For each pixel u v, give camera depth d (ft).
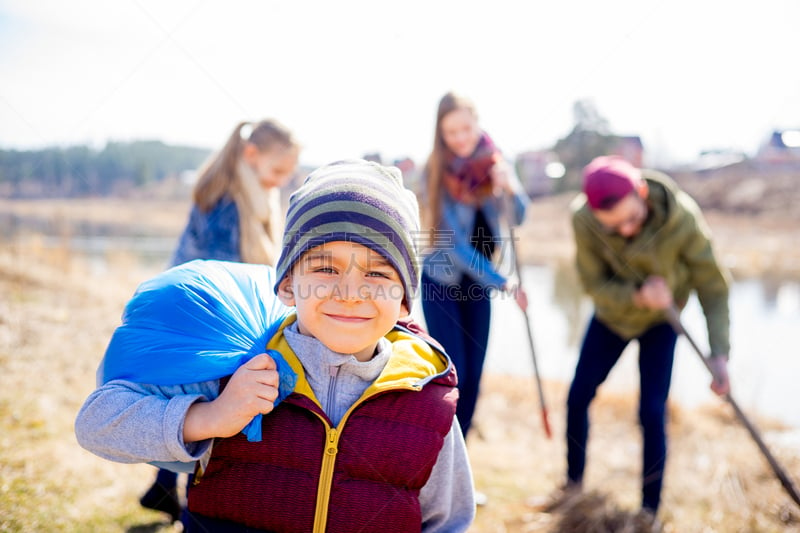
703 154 62.75
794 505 10.35
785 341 22.35
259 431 4.31
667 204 9.49
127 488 8.86
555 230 53.42
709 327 9.72
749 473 11.34
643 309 9.57
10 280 18.56
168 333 4.43
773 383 16.93
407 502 4.47
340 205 4.31
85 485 8.65
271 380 4.19
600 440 13.70
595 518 9.48
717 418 14.87
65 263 21.38
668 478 11.36
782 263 39.91
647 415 9.66
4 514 7.56
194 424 4.13
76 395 11.41
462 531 4.98
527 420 14.70
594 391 10.33
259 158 8.92
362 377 4.62
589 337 10.35
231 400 4.12
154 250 37.45
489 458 12.21
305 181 4.70
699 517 10.16
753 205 54.08
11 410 10.32
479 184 10.32
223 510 4.47
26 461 8.89
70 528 7.62
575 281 37.91
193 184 9.23
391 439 4.46
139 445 4.15
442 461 4.84
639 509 9.70
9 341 13.14
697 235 9.59
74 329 14.71
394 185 4.67
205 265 4.97
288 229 4.54
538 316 27.68
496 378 17.53
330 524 4.34
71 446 9.57
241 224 8.80
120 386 4.32
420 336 5.19
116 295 18.93
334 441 4.42
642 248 9.57
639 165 59.82
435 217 10.21
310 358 4.56
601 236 9.89
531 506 10.11
